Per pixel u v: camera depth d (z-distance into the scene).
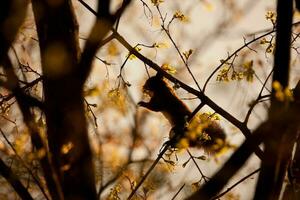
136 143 7.64
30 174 7.18
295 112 5.78
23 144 7.09
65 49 6.36
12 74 6.05
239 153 5.79
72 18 6.82
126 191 9.27
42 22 6.46
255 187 5.80
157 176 9.29
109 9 5.38
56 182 6.08
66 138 6.05
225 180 5.80
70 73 5.75
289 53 6.19
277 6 6.22
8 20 5.71
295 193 8.76
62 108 5.91
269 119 5.78
